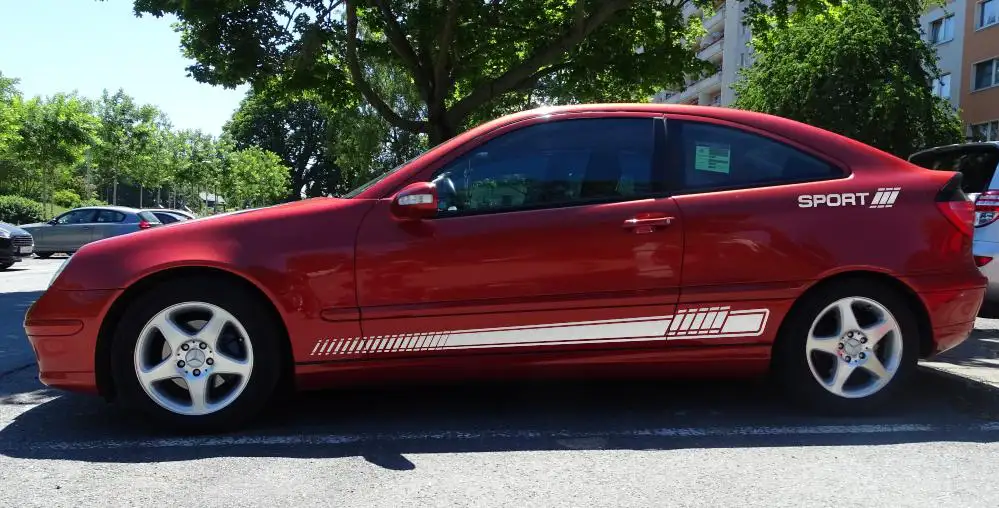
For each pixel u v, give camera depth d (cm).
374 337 347
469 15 1126
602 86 1355
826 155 375
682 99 5169
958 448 327
